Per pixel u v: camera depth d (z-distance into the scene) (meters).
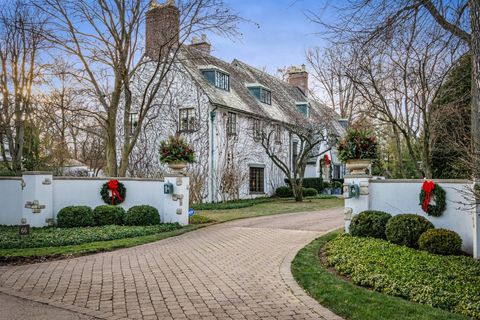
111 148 16.25
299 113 31.30
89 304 5.54
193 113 22.00
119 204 14.03
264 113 26.19
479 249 8.04
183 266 7.75
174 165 13.45
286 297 5.81
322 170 35.91
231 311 5.24
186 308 5.36
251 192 25.25
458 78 11.54
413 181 9.93
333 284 6.23
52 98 24.31
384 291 5.88
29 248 9.34
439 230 8.53
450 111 11.55
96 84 15.97
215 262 8.06
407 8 6.30
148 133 22.92
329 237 10.23
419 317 4.80
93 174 28.94
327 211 17.62
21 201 13.37
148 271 7.37
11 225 13.33
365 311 5.03
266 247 9.45
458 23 6.35
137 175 22.72
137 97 23.25
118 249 9.55
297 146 31.14
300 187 23.48
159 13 16.97
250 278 6.83
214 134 21.70
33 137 23.42
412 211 9.90
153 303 5.57
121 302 5.61
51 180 13.00
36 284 6.55
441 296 5.53
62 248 9.26
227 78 24.36
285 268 7.40
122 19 15.30
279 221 14.07
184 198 13.51
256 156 25.67
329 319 4.93
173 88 22.42
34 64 20.12
